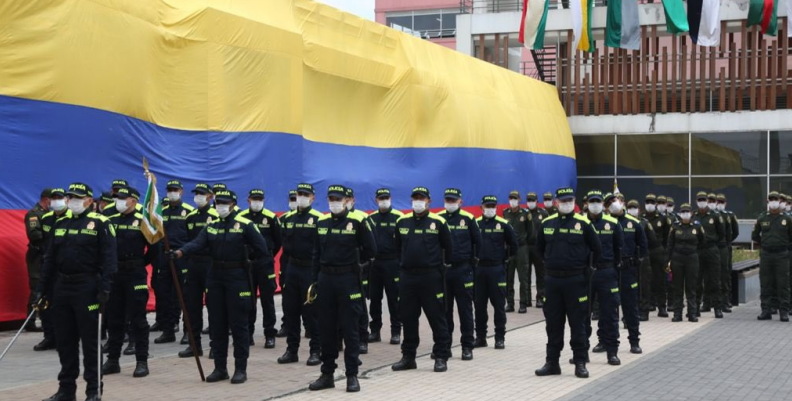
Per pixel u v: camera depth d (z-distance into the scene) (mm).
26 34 13570
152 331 14086
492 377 10578
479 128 26047
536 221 18078
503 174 27141
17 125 13477
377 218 13375
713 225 17125
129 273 10383
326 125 20219
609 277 11641
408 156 22984
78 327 8695
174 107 16312
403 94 22938
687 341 13703
